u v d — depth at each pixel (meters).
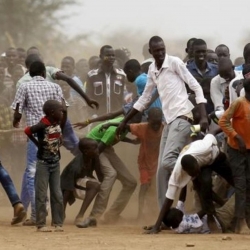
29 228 29.38
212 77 33.97
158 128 31.91
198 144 27.95
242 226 27.75
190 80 29.12
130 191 32.12
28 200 31.72
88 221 30.06
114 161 32.12
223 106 31.25
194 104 30.84
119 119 32.28
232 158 27.94
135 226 30.61
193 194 30.95
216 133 29.66
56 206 28.83
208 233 27.91
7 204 39.03
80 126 32.88
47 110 28.39
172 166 28.67
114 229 29.30
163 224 28.61
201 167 28.06
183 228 27.83
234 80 29.47
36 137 30.33
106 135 31.52
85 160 30.78
